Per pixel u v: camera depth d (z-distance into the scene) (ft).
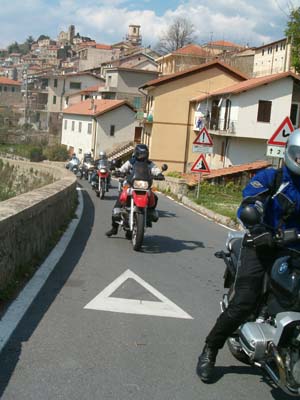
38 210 28.66
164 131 179.83
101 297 22.47
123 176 36.29
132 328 18.94
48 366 15.20
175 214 62.69
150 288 24.57
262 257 13.66
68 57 653.30
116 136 237.45
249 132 151.23
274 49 281.33
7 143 292.40
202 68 177.88
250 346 13.11
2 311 19.57
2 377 14.29
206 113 168.66
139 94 262.88
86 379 14.57
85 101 279.69
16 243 23.59
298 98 154.51
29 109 353.92
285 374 12.30
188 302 22.71
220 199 87.51
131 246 35.99
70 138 267.80
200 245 38.75
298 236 12.71
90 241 36.70
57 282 24.36
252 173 117.08
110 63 333.42
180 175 122.21
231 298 14.94
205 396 14.05
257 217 13.04
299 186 13.48
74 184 59.06
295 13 135.33
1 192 149.59
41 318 19.17
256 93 150.10
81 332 18.13
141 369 15.48
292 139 13.30
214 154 166.81
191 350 17.19
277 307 13.19
